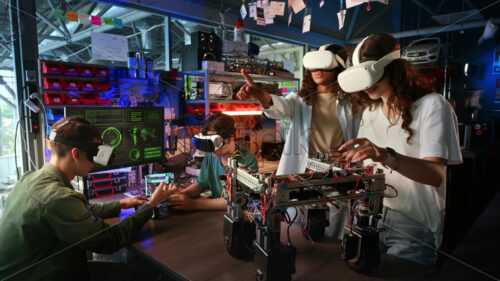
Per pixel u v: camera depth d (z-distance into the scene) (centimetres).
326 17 376
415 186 100
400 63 93
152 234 122
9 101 236
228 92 313
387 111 111
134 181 205
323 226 104
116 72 250
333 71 141
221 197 157
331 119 155
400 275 77
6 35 225
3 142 229
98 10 344
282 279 80
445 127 93
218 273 92
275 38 430
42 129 224
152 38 430
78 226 105
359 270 84
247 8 388
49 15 311
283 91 405
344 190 87
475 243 69
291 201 81
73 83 226
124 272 136
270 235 81
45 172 113
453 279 68
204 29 417
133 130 186
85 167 119
